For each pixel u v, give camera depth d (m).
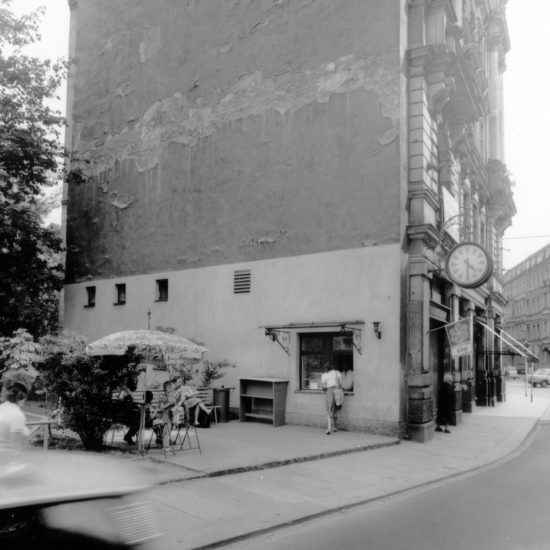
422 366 14.59
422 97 15.55
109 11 23.09
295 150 16.77
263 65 17.81
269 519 7.22
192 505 7.71
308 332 15.84
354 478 9.88
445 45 15.66
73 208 23.28
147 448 11.16
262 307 16.91
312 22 16.86
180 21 20.39
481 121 28.84
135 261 20.62
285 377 16.16
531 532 6.87
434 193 16.17
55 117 20.06
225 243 18.06
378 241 14.96
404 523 7.32
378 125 15.31
